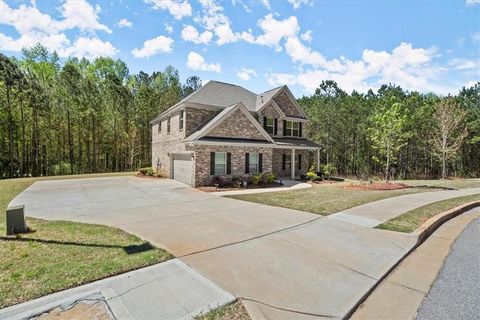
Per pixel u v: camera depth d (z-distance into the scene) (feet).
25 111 89.61
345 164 112.06
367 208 28.40
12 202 35.12
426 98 117.60
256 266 13.85
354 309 10.20
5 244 16.60
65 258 14.30
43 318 9.14
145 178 67.15
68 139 98.48
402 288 12.01
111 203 33.78
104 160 108.99
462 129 97.91
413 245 17.40
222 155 53.06
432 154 94.63
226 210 28.71
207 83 72.43
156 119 77.00
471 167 115.03
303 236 19.13
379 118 56.59
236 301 10.42
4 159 86.79
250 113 61.36
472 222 24.77
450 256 16.03
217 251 15.98
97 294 10.75
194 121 58.65
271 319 9.32
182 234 19.53
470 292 11.61
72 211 28.86
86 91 98.02
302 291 11.34
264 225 22.16
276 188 50.26
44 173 95.45
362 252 16.02
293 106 79.41
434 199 34.27
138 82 147.84
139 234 19.47
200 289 11.34
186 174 55.42
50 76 103.71
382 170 106.63
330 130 104.94
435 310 10.21
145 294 10.84
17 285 11.23
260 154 58.18
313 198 35.68
